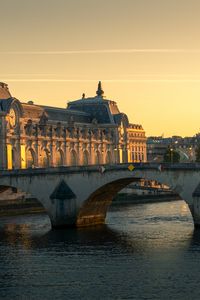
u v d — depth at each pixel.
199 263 94.94
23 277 89.44
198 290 80.31
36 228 143.62
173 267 92.94
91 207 146.12
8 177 147.88
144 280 85.88
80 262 98.62
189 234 124.00
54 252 107.69
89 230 136.75
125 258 100.81
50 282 86.31
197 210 131.62
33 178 145.88
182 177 133.50
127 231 133.00
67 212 142.38
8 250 110.88
